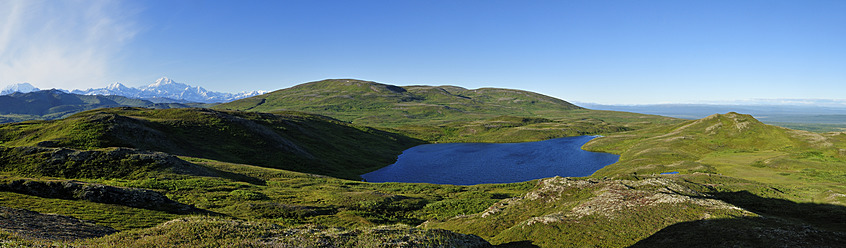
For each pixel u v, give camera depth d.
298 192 70.62
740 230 31.28
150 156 75.44
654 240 33.09
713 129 174.00
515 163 163.62
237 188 67.44
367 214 58.62
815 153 120.56
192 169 76.12
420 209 65.88
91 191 44.41
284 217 51.97
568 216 41.72
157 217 41.28
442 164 164.00
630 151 169.12
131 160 72.69
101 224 34.97
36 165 66.06
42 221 29.44
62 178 63.53
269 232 29.06
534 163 162.88
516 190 91.50
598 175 128.75
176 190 61.38
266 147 137.25
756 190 61.25
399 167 157.00
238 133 141.25
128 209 42.25
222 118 150.50
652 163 132.38
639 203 41.81
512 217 49.38
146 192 48.00
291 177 91.06
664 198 41.56
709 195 53.38
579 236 36.81
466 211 63.06
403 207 65.38
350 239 28.94
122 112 155.38
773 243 28.16
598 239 35.56
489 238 43.47
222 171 83.00
